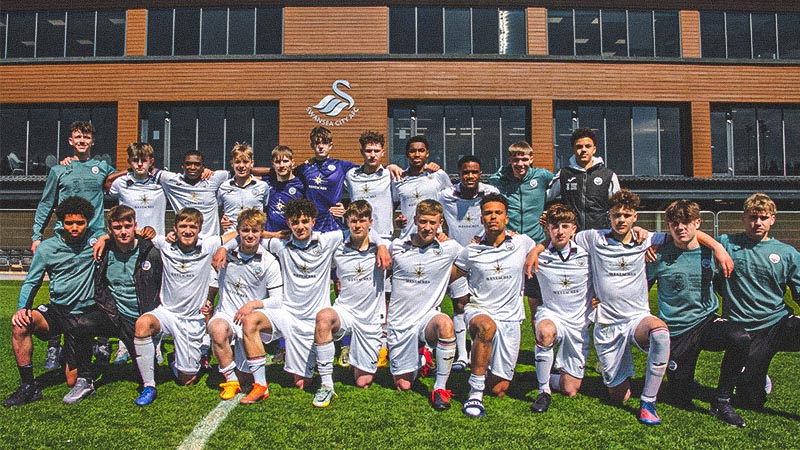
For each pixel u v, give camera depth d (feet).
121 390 12.91
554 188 16.72
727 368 11.37
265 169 18.31
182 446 9.66
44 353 16.78
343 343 15.44
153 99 55.06
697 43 56.54
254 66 54.80
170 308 13.23
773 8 57.16
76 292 12.62
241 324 12.64
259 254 13.32
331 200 17.99
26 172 56.39
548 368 11.89
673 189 54.24
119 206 12.87
